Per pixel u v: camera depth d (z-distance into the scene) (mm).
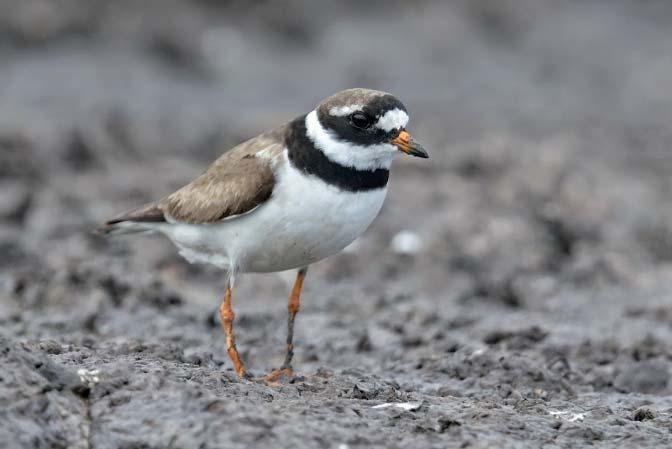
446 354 10859
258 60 28172
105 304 12680
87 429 7141
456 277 15117
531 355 11250
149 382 7504
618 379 10547
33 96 23875
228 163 9344
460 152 20688
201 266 14836
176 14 29359
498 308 14109
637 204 18219
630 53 30891
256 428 7027
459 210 17375
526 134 23391
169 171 19422
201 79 26812
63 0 28109
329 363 11070
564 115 25484
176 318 12352
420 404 8258
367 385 8828
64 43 27094
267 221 9047
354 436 7117
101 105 23312
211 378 8164
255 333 12031
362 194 9008
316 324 12445
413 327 12164
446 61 29453
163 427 7070
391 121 8883
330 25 30938
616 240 16641
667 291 14461
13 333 10992
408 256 15883
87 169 19609
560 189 18781
